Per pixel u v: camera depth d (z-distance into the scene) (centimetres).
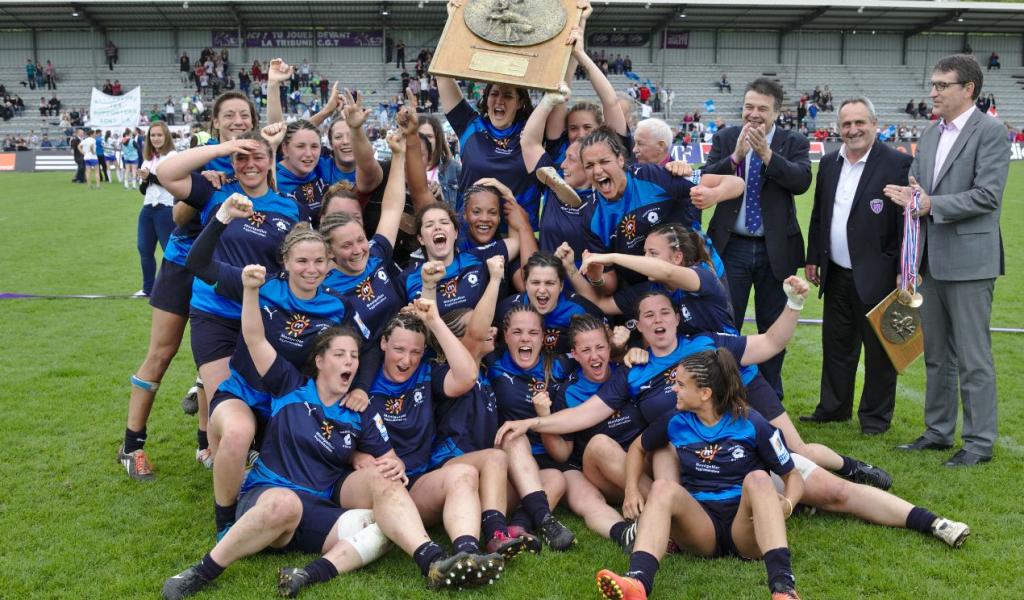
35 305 1074
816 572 414
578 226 566
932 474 539
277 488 417
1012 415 658
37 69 4612
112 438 611
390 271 562
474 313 500
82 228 1786
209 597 389
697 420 440
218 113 612
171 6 4366
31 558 429
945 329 577
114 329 952
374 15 4584
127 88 4588
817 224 649
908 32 5012
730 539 424
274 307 474
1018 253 1465
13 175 3181
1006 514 478
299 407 446
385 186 612
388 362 472
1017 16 4709
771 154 596
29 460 568
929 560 422
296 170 586
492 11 571
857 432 633
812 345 923
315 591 392
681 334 515
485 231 561
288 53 4800
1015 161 3578
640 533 390
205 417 570
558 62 557
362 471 434
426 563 395
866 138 598
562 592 396
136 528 468
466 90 3650
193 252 477
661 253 506
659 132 588
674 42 4991
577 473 502
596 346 496
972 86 549
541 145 601
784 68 4991
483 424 490
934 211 546
